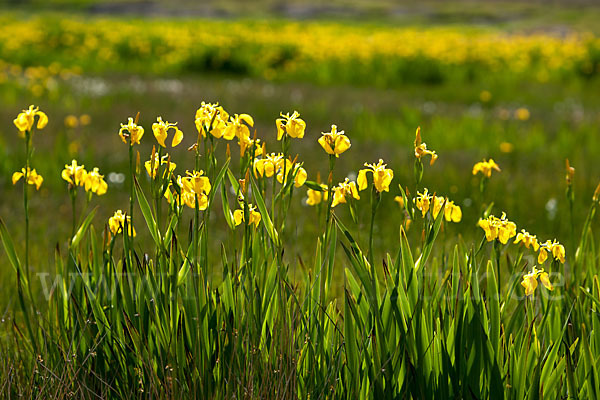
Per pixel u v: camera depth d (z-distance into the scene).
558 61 29.41
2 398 4.00
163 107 18.20
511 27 62.25
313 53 31.17
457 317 3.76
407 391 3.74
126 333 4.02
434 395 3.76
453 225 8.44
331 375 3.89
